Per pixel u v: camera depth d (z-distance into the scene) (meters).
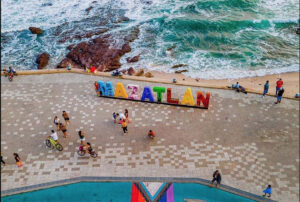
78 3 53.38
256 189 17.61
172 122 22.52
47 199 17.33
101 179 18.36
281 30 43.34
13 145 20.81
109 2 53.16
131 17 47.69
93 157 19.77
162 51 39.00
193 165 19.17
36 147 20.67
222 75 33.62
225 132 21.56
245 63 36.19
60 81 27.39
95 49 38.81
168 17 47.03
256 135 21.28
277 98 24.03
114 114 21.84
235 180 18.14
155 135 21.41
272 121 22.47
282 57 37.31
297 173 18.52
